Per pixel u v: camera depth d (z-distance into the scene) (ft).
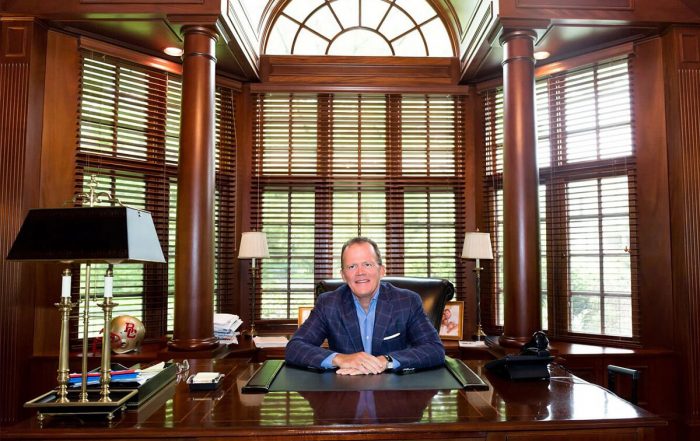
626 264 11.37
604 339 11.46
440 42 14.26
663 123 11.02
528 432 4.29
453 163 13.83
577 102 12.17
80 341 10.61
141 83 11.98
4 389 9.63
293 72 13.88
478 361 6.95
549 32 11.10
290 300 13.55
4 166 9.95
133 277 11.56
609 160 11.60
